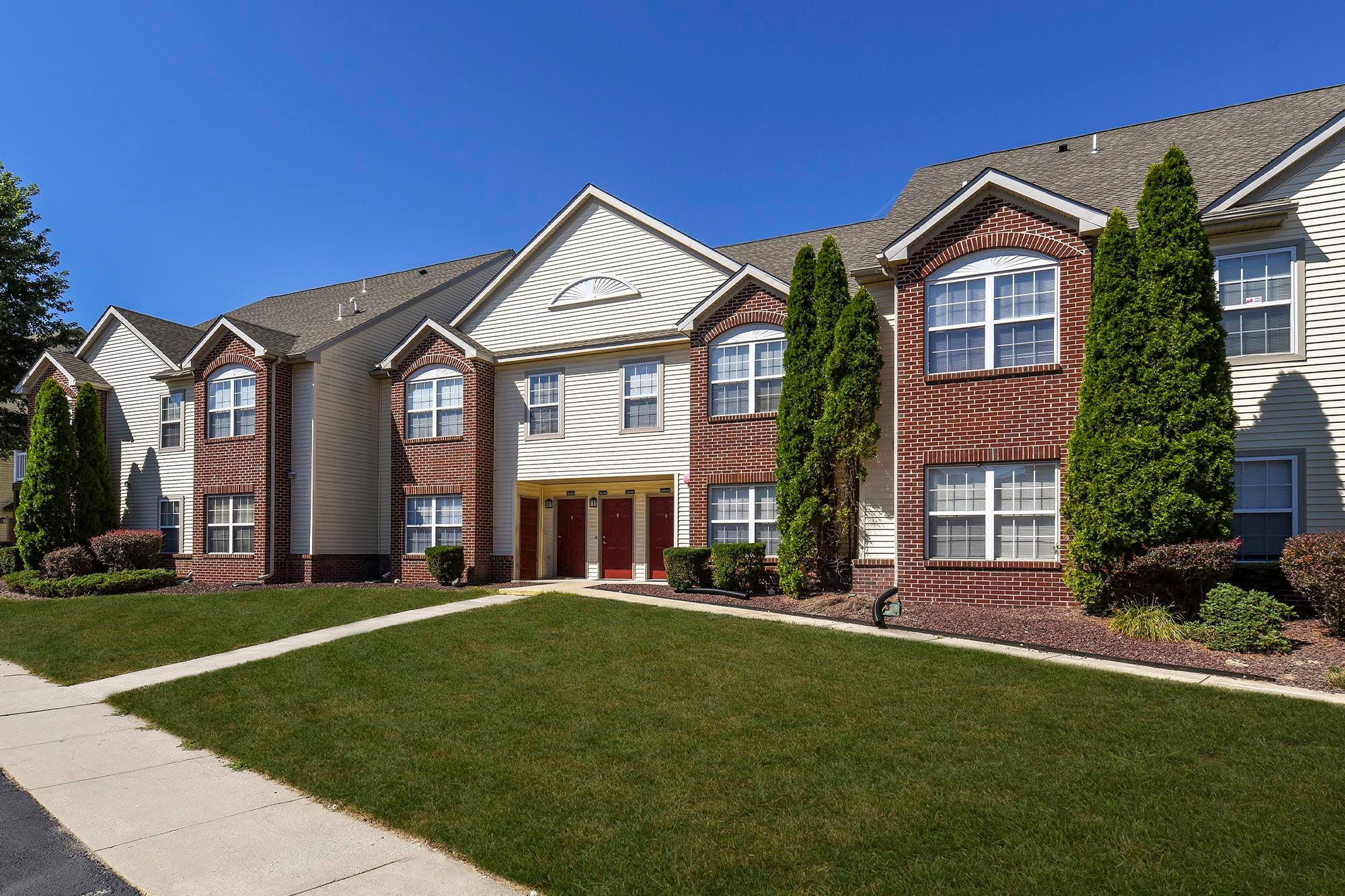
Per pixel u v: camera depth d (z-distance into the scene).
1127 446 12.52
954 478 14.73
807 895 4.95
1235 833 5.62
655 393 19.77
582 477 20.39
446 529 21.62
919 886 5.02
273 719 9.06
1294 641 11.20
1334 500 12.95
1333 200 13.21
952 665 10.20
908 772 6.89
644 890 5.06
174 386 25.64
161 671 11.72
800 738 7.79
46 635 14.80
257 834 6.14
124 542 22.84
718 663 10.59
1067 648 11.24
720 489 18.27
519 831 5.95
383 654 11.77
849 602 14.92
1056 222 14.20
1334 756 6.98
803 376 16.52
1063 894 4.89
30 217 30.11
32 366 29.50
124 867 5.63
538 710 8.90
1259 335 13.60
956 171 20.44
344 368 23.31
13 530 36.16
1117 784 6.52
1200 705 8.42
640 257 20.50
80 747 8.45
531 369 21.44
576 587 18.55
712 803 6.36
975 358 14.66
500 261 28.36
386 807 6.49
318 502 22.36
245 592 19.19
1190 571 11.91
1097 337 13.07
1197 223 12.57
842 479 16.36
